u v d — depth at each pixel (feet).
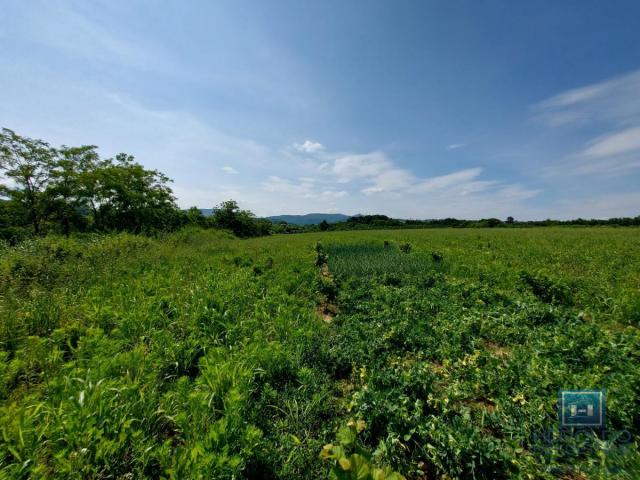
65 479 6.73
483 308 20.17
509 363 12.37
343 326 17.43
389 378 10.71
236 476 7.04
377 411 8.90
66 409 8.38
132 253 39.11
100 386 9.34
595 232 94.53
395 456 7.97
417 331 16.10
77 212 73.46
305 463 8.09
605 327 16.39
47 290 21.70
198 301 19.10
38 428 7.95
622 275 27.25
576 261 36.45
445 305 20.68
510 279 26.66
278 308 18.99
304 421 9.78
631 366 10.53
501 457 7.39
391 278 29.43
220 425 7.64
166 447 7.76
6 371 11.11
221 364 11.09
